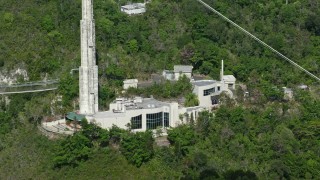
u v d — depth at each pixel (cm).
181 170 13962
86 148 14100
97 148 14338
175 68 18012
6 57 17388
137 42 19075
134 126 15262
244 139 14988
